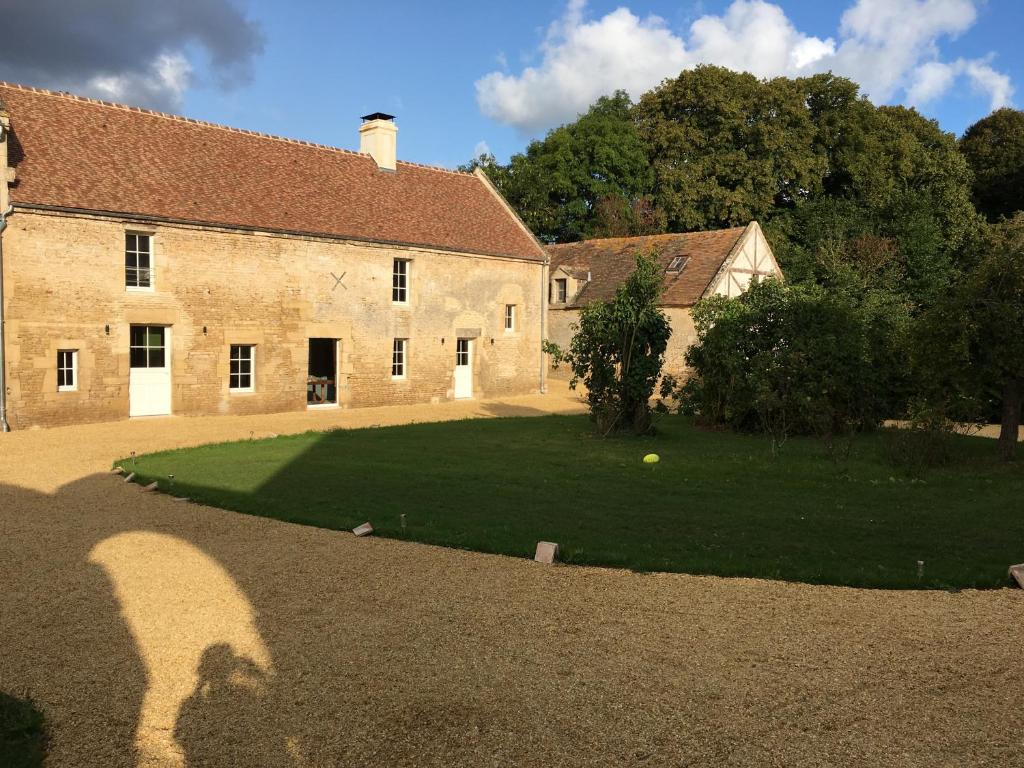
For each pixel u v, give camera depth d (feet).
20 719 13.61
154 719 13.92
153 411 60.80
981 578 21.63
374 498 32.17
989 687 15.12
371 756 12.67
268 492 33.19
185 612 19.10
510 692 14.80
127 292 58.23
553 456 44.57
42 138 58.34
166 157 65.31
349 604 19.65
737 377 57.47
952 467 42.27
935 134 146.10
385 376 76.07
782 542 25.84
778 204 147.84
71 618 18.71
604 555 23.57
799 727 13.55
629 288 53.98
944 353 43.06
